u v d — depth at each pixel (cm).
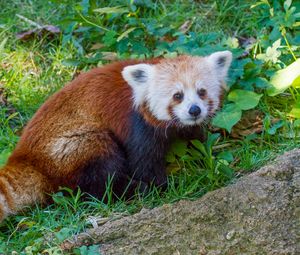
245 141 1041
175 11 1294
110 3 1298
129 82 966
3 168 957
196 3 1317
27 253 870
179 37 1173
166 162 1012
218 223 877
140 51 1170
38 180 962
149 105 956
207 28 1264
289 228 859
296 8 1224
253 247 851
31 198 955
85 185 970
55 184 970
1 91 1194
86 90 1000
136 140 971
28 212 958
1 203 929
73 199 954
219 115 1030
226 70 995
